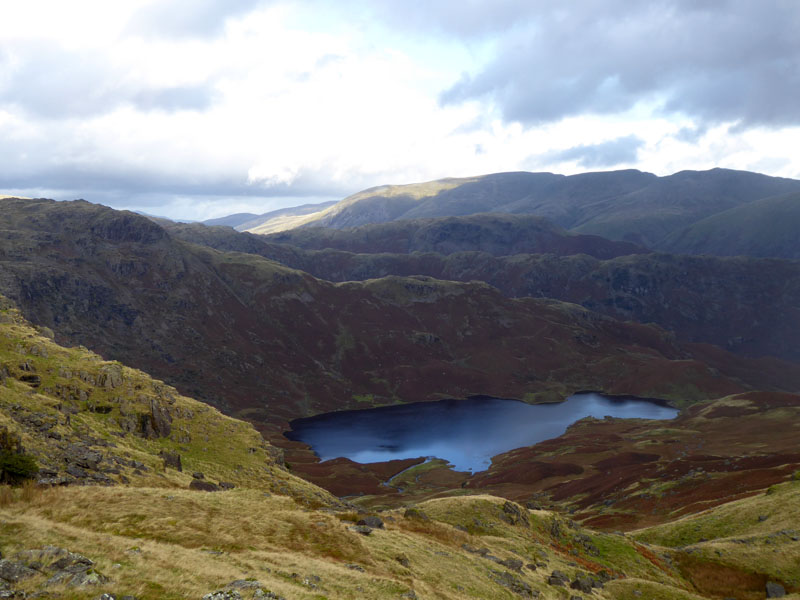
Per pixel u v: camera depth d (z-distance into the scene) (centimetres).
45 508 3209
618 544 7112
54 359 10394
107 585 2047
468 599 3634
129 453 7012
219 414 11650
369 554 3825
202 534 3328
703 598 5472
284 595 2419
